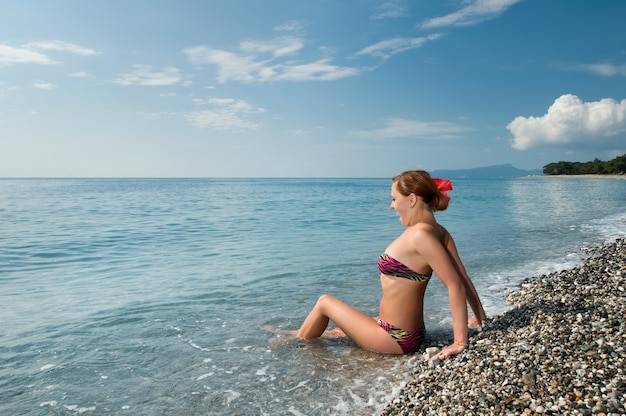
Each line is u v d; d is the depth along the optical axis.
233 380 4.36
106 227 17.78
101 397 4.01
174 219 21.27
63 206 30.64
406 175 4.82
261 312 6.55
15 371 4.54
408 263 4.71
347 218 21.83
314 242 13.60
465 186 86.00
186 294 7.52
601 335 4.08
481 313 5.20
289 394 4.06
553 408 3.07
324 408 3.80
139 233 15.91
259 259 10.76
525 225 17.70
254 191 68.00
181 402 3.93
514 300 6.73
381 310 5.01
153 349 5.14
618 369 3.40
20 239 14.31
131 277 8.88
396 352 4.90
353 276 8.83
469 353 4.31
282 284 8.20
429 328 5.71
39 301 7.11
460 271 5.07
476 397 3.44
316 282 8.34
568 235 14.49
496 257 10.67
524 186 81.94
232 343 5.32
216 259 10.79
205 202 36.78
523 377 3.53
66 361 4.79
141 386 4.23
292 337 5.50
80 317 6.29
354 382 4.27
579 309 5.16
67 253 11.84
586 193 48.25
